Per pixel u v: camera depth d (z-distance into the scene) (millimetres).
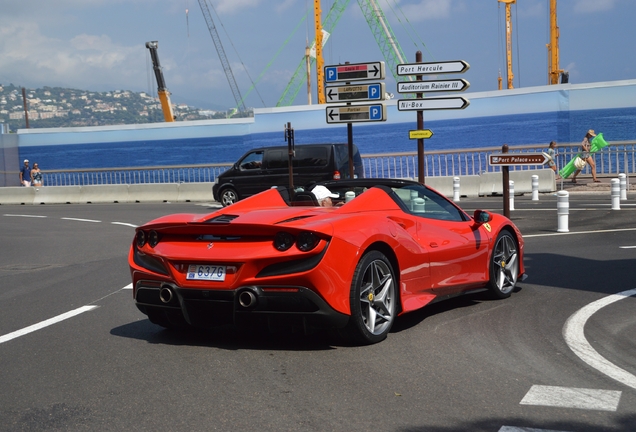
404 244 5535
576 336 5285
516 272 7152
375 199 5723
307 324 4906
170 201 27062
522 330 5547
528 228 13383
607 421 3537
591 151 25141
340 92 13281
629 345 5008
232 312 5031
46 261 11227
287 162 20750
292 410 3812
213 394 4137
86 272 9805
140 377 4543
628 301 6520
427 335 5480
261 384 4309
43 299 7758
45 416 3838
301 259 4820
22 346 5535
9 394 4266
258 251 4902
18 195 28969
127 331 5969
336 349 5113
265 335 5652
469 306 6617
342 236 4926
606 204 17719
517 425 3502
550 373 4371
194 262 5066
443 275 6062
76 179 36625
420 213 6117
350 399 3973
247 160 21266
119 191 27766
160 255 5207
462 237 6336
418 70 12297
